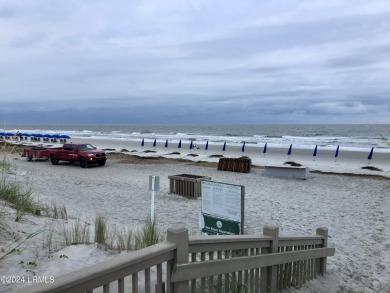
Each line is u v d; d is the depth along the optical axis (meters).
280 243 4.62
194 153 35.69
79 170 21.56
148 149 40.94
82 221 7.45
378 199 13.91
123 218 9.21
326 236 6.13
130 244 5.62
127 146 46.16
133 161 27.22
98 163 23.31
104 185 15.48
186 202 12.07
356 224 10.12
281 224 9.83
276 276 4.46
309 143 56.09
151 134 97.75
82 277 2.09
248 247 3.87
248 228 9.11
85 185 15.20
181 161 27.75
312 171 22.81
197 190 12.84
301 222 10.13
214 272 3.24
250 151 37.69
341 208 12.16
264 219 10.34
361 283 6.04
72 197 12.09
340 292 5.49
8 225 5.48
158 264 2.69
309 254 5.44
